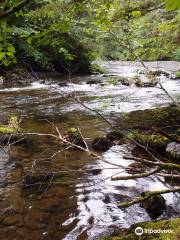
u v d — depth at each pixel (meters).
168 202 5.07
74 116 10.30
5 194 5.26
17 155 6.86
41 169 6.09
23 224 4.48
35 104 12.02
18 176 5.89
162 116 8.55
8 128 8.14
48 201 5.09
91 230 4.39
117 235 4.10
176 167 2.99
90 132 8.57
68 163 6.49
